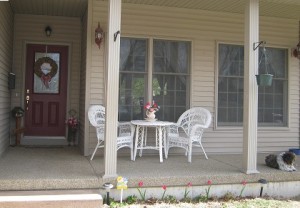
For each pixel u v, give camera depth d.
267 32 6.82
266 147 6.80
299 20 6.98
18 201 3.80
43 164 5.05
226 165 5.35
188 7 6.36
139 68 6.23
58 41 7.05
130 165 5.20
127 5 6.14
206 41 6.51
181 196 4.55
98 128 5.38
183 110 6.43
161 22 6.29
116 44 4.47
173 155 6.23
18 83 6.88
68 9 6.53
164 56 6.35
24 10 6.63
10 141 6.79
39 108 7.06
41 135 7.05
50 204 3.87
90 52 5.97
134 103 6.21
